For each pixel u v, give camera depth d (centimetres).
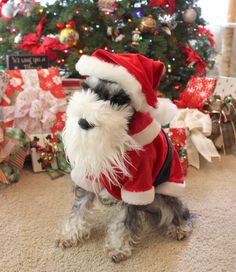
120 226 120
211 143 190
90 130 99
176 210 131
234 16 290
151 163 114
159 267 118
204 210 150
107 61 106
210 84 205
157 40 220
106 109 99
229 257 124
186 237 132
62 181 167
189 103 209
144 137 110
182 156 177
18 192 156
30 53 214
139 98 103
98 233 132
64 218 139
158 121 120
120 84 100
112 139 102
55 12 211
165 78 233
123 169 108
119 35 216
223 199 159
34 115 176
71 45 209
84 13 203
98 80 104
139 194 111
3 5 214
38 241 126
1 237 127
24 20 214
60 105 182
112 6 205
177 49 241
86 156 105
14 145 160
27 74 180
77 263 117
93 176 113
